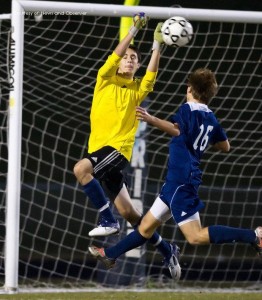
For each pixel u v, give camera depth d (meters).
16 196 27.06
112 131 22.59
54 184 42.16
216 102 41.66
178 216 21.16
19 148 27.19
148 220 21.92
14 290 27.11
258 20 27.41
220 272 38.19
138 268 31.77
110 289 30.17
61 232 41.19
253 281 35.69
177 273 23.75
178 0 40.09
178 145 21.39
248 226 41.22
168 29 21.72
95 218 41.41
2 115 38.66
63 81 39.47
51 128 42.69
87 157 22.69
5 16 27.56
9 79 27.12
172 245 23.70
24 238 40.59
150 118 20.75
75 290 29.33
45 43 39.00
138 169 31.64
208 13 27.03
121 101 22.67
